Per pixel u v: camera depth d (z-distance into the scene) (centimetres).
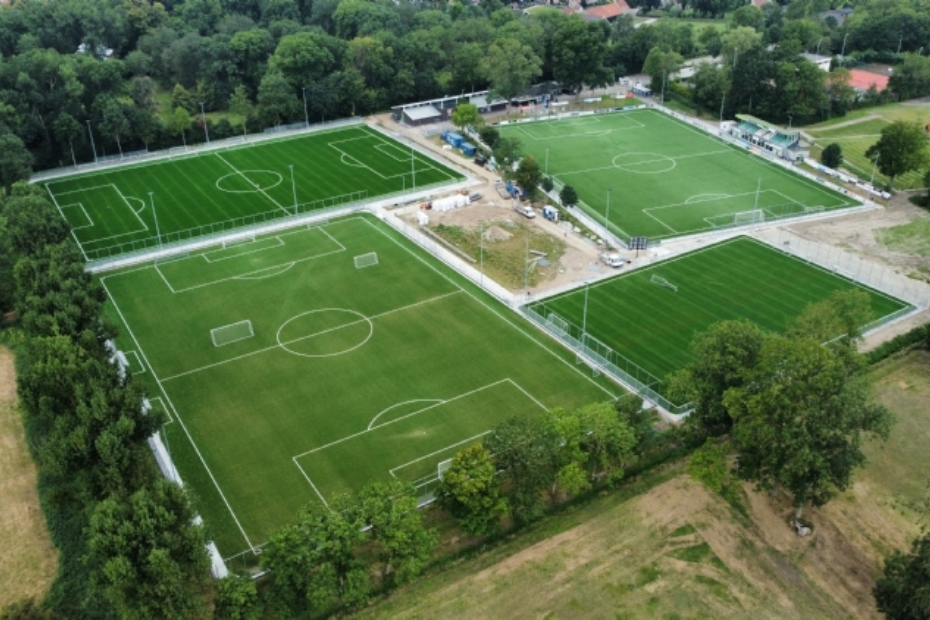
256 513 7325
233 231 13125
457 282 11494
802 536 7019
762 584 6556
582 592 6469
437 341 10012
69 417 7125
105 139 16838
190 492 6669
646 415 7744
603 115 19600
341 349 9831
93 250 12531
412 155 16888
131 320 10475
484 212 13862
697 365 7856
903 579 5841
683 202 14462
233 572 6562
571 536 7025
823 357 6656
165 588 5588
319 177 15688
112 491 6431
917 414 8706
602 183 15338
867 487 7656
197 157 16775
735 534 7044
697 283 11475
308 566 6031
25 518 7256
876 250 12506
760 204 14388
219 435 8344
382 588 6469
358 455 8050
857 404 6556
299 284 11406
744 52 19688
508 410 8725
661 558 6794
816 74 18762
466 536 7000
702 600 6400
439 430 8419
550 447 6994
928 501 7350
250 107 18375
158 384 9156
